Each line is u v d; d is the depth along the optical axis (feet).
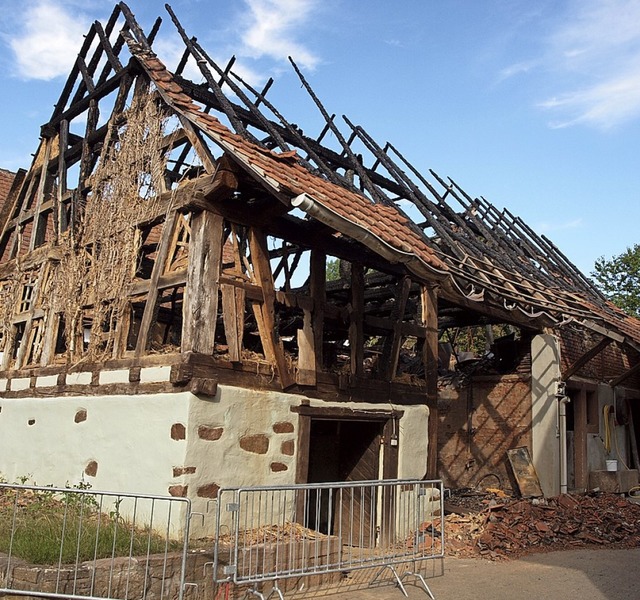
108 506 25.70
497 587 23.00
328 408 27.91
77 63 36.65
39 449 31.19
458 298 36.40
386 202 34.22
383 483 22.85
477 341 75.36
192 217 25.85
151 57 30.07
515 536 30.60
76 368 30.14
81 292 31.65
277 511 25.41
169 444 23.48
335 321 29.78
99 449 27.07
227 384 24.59
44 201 38.19
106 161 31.91
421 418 32.55
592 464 46.32
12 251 40.34
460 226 39.40
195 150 26.53
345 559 23.89
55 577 18.15
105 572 18.58
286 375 26.32
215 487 23.54
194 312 24.26
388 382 31.30
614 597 21.91
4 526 21.93
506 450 44.93
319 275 28.71
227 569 18.99
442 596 21.84
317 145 37.09
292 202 21.72
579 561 27.35
